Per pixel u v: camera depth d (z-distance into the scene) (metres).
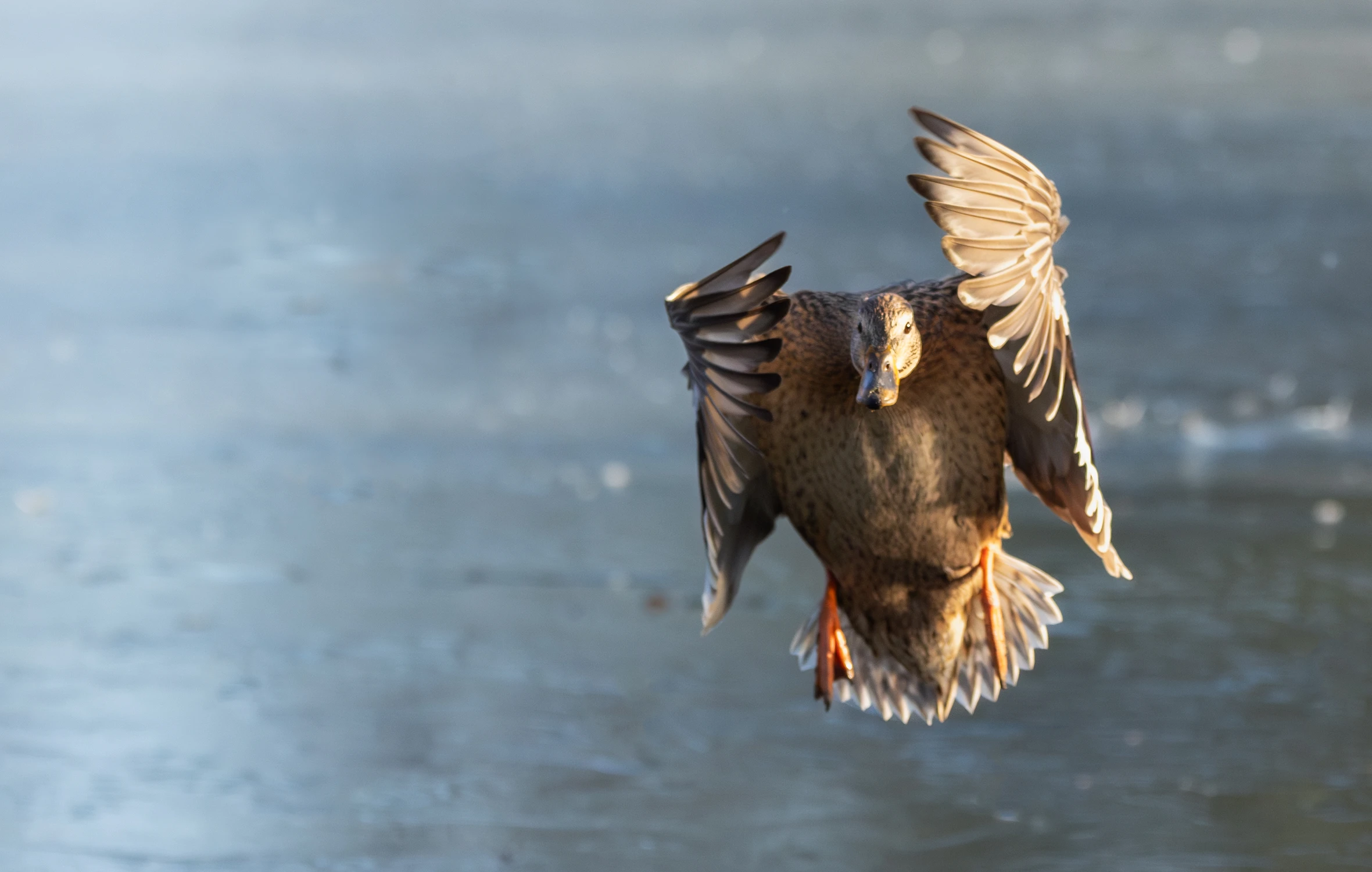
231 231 27.62
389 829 9.27
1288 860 8.68
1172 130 35.31
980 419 5.39
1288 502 13.38
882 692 6.25
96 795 9.64
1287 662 10.71
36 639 11.62
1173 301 20.28
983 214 4.25
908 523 5.50
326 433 16.44
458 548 13.20
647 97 46.62
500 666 11.13
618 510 14.01
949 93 45.00
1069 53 56.44
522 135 38.59
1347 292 20.33
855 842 9.02
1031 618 5.91
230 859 9.04
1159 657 10.88
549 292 22.38
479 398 17.50
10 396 17.95
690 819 9.29
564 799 9.55
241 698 10.76
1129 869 8.62
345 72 57.44
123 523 13.91
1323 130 34.31
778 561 12.90
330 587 12.46
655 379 18.16
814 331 5.35
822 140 35.94
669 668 11.04
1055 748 9.82
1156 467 14.38
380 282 23.23
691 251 24.52
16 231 27.92
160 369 18.94
